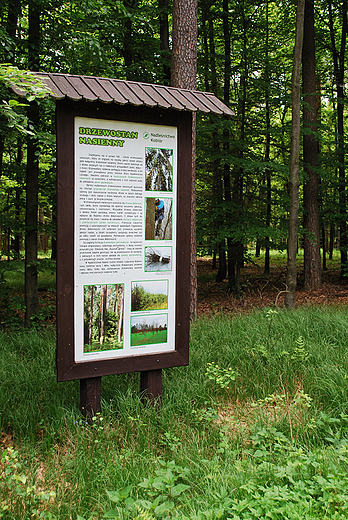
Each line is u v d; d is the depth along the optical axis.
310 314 6.77
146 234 3.83
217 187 13.00
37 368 4.83
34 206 7.99
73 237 3.55
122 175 3.70
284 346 5.30
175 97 3.80
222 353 5.29
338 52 15.84
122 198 3.72
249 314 7.58
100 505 2.72
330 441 3.47
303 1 7.71
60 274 3.51
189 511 2.62
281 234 10.83
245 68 11.98
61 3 7.32
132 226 3.77
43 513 2.54
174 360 4.03
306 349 5.25
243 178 12.70
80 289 3.61
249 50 11.70
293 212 8.19
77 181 3.54
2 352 5.44
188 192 4.00
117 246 3.72
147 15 10.64
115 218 3.70
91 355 3.69
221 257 16.08
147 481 2.71
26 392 4.19
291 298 8.23
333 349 5.23
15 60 7.81
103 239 3.66
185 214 4.00
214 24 14.02
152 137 3.81
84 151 3.55
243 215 11.73
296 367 4.77
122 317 3.79
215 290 14.18
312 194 12.78
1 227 8.68
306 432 3.52
